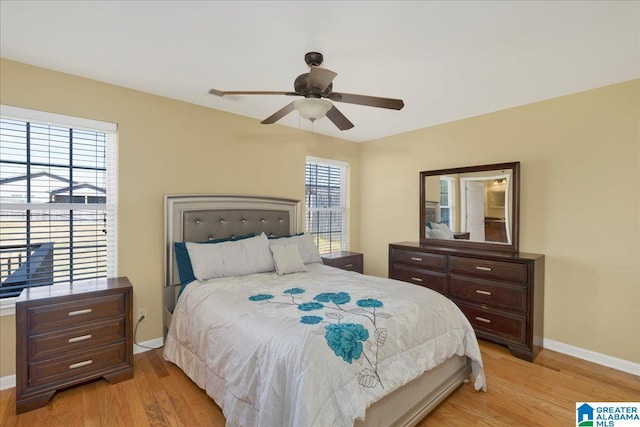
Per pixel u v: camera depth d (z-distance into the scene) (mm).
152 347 2797
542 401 2070
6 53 2102
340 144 4480
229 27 1802
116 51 2080
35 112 2275
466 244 3416
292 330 1578
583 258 2691
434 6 1611
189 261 2725
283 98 2904
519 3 1586
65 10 1644
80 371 2102
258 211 3453
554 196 2854
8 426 1782
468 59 2172
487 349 2867
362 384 1461
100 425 1803
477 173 3355
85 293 2123
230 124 3320
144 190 2768
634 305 2453
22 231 2297
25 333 1918
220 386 1778
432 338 1917
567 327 2770
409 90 2709
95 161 2590
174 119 2936
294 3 1589
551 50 2047
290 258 2955
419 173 3939
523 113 3055
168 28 1814
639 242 2434
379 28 1811
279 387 1416
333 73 1630
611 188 2559
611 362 2539
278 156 3744
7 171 2230
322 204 4359
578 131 2723
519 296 2678
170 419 1855
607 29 1811
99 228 2611
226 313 1934
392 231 4293
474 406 2018
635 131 2451
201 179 3111
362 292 2215
